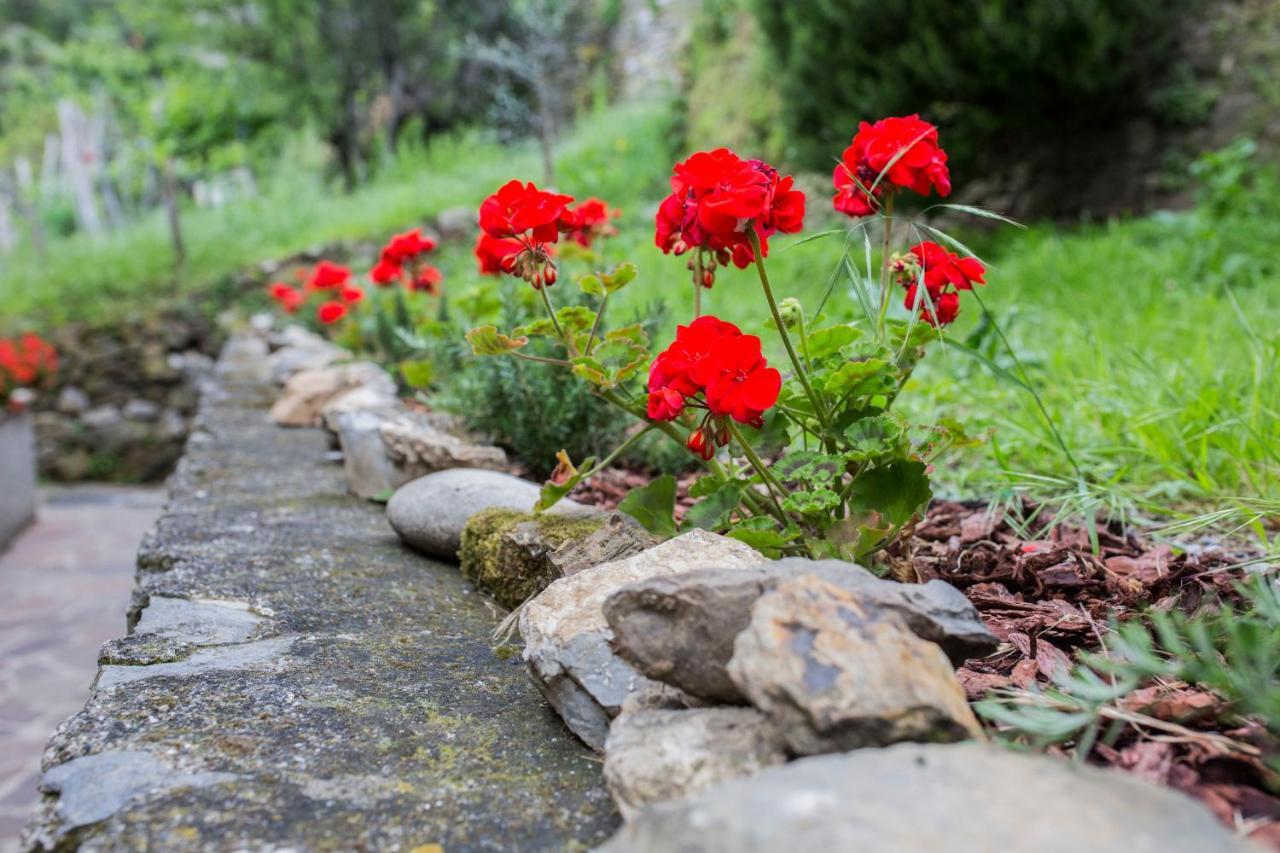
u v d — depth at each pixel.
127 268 12.38
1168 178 7.89
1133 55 7.33
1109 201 8.19
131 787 1.21
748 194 1.56
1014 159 8.57
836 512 1.80
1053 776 0.88
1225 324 4.33
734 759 1.09
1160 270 6.00
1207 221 6.55
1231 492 2.63
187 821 1.14
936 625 1.20
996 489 2.65
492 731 1.42
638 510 1.89
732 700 1.22
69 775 1.24
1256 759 1.10
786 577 1.22
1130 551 2.20
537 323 1.98
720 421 1.63
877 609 1.15
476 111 16.59
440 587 2.12
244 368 6.12
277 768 1.28
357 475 3.00
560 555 1.80
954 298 1.85
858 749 1.03
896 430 1.68
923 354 1.89
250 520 2.66
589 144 12.59
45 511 9.46
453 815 1.18
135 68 16.94
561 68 15.91
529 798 1.23
